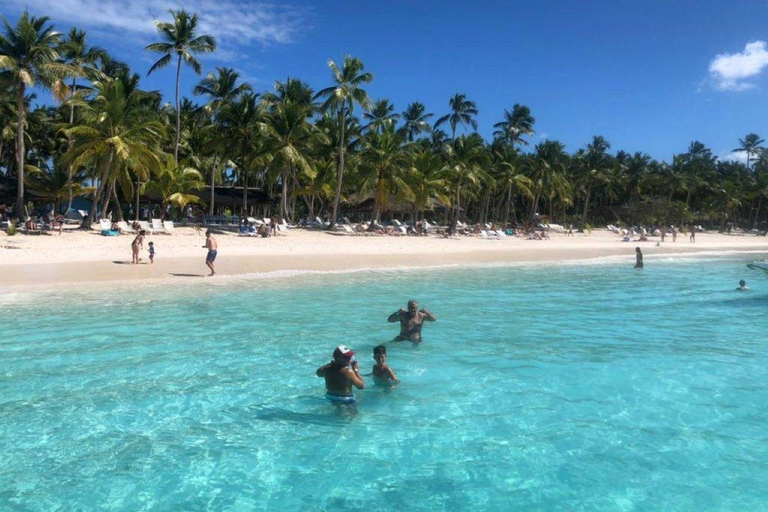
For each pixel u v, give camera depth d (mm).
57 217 34344
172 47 42031
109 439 6816
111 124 31734
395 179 45375
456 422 7512
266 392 8617
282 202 45281
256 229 40250
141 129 33719
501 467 6230
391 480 5918
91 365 9805
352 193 59281
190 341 11672
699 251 47625
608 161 83750
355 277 22844
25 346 10930
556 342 12289
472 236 50938
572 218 85688
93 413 7629
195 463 6238
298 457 6426
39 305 14969
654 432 7254
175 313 14477
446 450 6648
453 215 51188
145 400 8172
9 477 5832
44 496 5469
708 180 95938
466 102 70688
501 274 25766
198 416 7613
